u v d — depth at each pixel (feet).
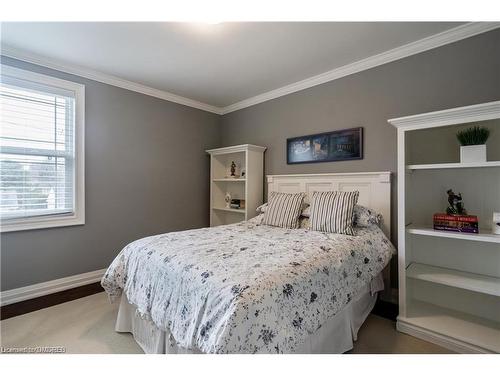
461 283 5.58
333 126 9.07
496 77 6.07
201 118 12.65
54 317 6.79
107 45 7.31
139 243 6.03
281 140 10.73
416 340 5.77
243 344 3.16
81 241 8.98
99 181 9.37
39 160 8.18
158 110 11.02
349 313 5.42
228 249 5.33
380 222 7.66
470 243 6.31
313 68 8.79
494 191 5.97
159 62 8.38
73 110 8.76
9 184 7.66
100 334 5.99
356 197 7.22
